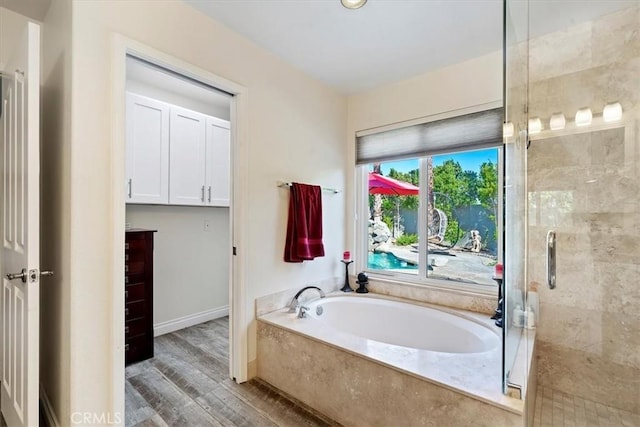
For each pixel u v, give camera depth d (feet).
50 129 5.65
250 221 7.26
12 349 5.13
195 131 10.02
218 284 11.77
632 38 5.86
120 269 5.08
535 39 6.73
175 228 10.48
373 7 6.04
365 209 10.44
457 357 5.42
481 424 4.32
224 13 6.25
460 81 8.11
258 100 7.43
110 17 5.01
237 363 7.12
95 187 4.85
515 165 5.30
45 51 5.99
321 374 6.10
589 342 6.32
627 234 5.97
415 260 9.35
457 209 8.55
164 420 5.77
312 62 8.15
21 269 4.63
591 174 6.26
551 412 5.95
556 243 6.60
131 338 7.97
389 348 5.75
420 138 8.83
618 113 6.00
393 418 5.13
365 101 9.98
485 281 8.10
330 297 9.11
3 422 5.65
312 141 9.00
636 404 5.89
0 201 6.10
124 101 5.15
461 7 6.00
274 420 5.83
